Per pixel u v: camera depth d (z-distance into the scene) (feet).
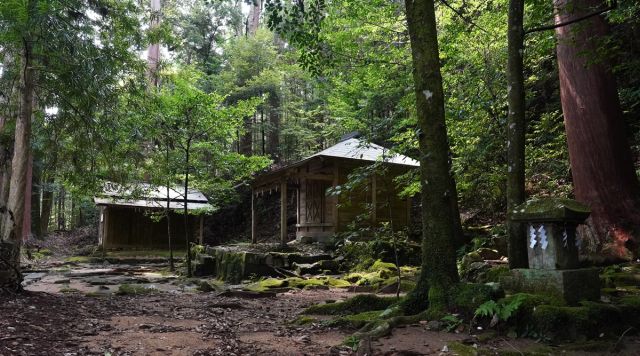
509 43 18.37
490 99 33.94
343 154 45.93
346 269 40.06
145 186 51.49
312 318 18.11
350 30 34.83
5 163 31.19
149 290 30.53
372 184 45.50
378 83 37.27
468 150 33.68
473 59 34.60
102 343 13.57
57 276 42.88
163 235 68.80
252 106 45.78
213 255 45.70
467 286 15.01
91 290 31.91
